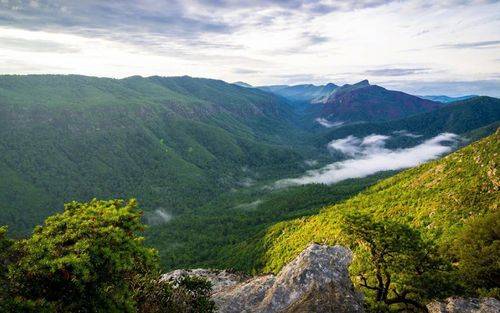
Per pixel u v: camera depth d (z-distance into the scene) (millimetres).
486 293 33688
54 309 14703
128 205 19672
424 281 34125
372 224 37594
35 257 15438
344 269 30547
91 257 16094
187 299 25750
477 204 85062
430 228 88750
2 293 14633
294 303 26938
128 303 17297
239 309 29766
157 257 23359
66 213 18859
